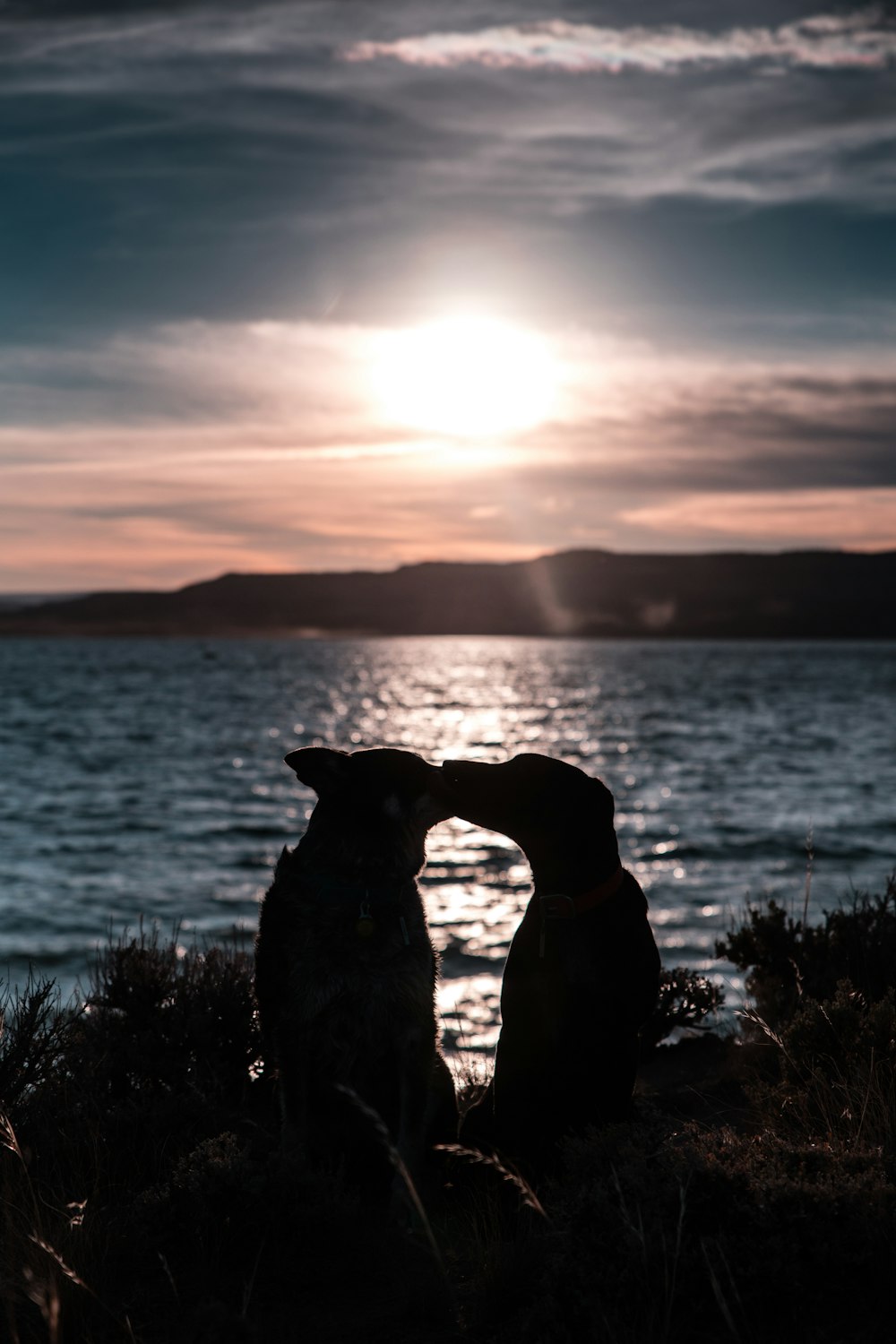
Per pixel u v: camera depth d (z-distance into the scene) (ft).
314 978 15.05
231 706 310.86
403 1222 14.44
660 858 83.82
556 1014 15.03
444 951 58.34
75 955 51.16
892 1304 10.77
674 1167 11.92
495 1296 11.68
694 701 341.21
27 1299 11.53
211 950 22.61
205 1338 10.46
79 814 106.52
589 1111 15.02
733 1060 22.97
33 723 233.14
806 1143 13.93
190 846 89.35
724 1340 10.61
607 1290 11.04
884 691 394.73
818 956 24.11
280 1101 18.74
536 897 15.74
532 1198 11.97
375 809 15.25
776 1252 10.96
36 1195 13.78
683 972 25.80
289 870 15.58
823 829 97.04
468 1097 21.04
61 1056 19.06
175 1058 18.99
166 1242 13.33
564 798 15.44
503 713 292.81
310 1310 12.02
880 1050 16.71
